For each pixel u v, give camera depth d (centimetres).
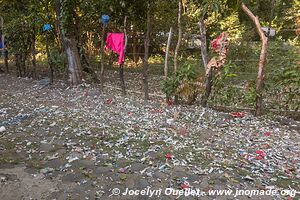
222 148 373
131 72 925
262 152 361
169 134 411
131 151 356
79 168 317
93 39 920
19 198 268
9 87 730
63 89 692
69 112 504
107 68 958
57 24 746
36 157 344
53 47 866
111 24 732
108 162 330
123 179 297
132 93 655
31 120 464
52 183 291
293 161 342
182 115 487
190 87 535
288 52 743
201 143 386
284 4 1034
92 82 758
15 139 394
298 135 418
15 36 834
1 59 1204
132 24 739
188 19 819
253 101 483
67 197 269
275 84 487
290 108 494
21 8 843
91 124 445
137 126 438
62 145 374
